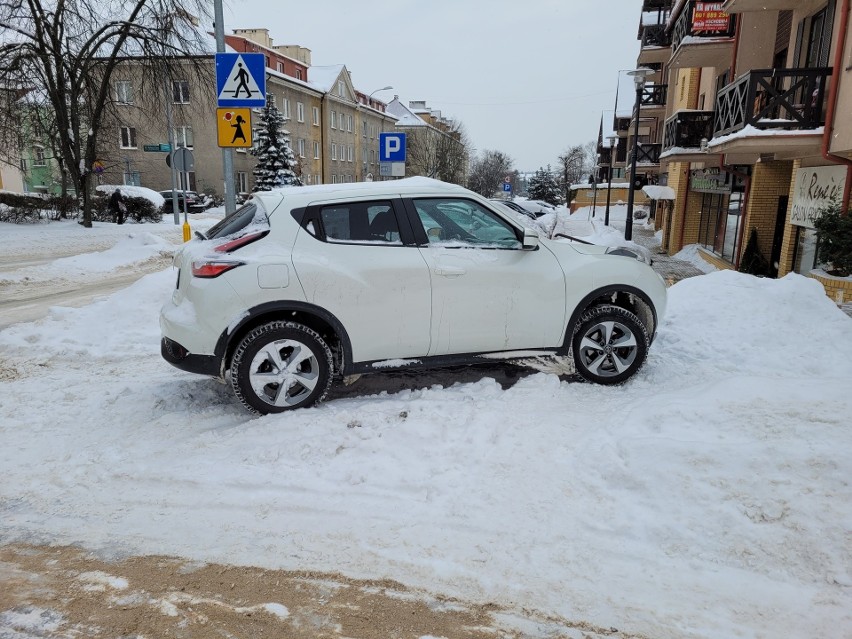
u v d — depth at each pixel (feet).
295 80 160.15
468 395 15.57
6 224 78.54
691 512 9.92
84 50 73.05
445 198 15.88
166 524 10.49
